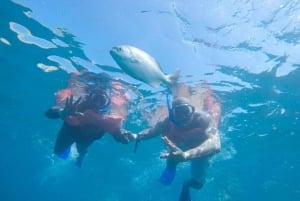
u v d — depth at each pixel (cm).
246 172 2812
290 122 1816
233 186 3303
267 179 2950
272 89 1465
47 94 2038
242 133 2045
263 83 1412
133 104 1780
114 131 762
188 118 788
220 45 1162
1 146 4500
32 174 6569
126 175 3841
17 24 1311
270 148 2238
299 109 1650
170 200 4669
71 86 1648
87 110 743
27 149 4153
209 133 776
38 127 2853
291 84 1412
